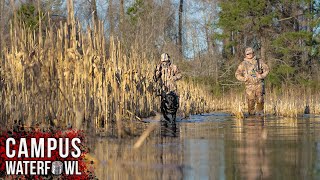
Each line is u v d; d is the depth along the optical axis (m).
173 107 15.25
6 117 10.27
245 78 20.30
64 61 12.08
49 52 11.43
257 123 14.95
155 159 7.34
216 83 44.50
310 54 42.03
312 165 6.60
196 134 11.06
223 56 48.69
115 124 13.12
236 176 5.93
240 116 17.91
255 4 39.59
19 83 11.03
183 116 18.64
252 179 5.75
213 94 42.59
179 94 19.12
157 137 10.34
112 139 9.81
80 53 12.70
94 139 9.66
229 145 8.84
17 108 10.62
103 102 12.93
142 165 6.86
